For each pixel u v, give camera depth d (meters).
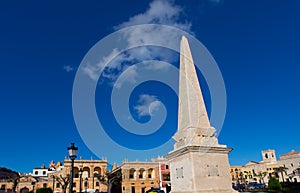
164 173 65.75
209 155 22.44
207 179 21.67
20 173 98.94
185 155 22.81
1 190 78.12
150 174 79.69
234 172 122.31
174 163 24.75
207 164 22.11
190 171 21.78
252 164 121.50
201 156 22.17
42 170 105.56
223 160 22.75
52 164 117.12
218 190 21.67
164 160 68.75
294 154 108.50
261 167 116.06
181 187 23.00
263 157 121.75
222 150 22.88
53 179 83.06
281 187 50.03
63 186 73.12
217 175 22.09
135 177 78.00
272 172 111.44
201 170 21.75
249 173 120.19
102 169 88.50
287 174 106.06
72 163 17.16
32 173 104.62
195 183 21.20
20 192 81.31
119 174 77.62
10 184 80.94
